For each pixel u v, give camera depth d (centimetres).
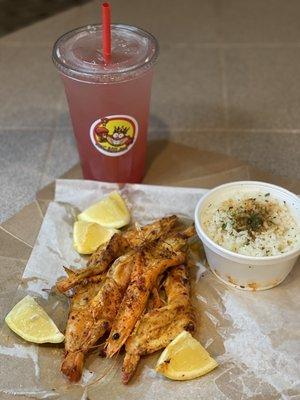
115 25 36
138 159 38
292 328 29
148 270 29
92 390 26
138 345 27
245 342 28
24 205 37
